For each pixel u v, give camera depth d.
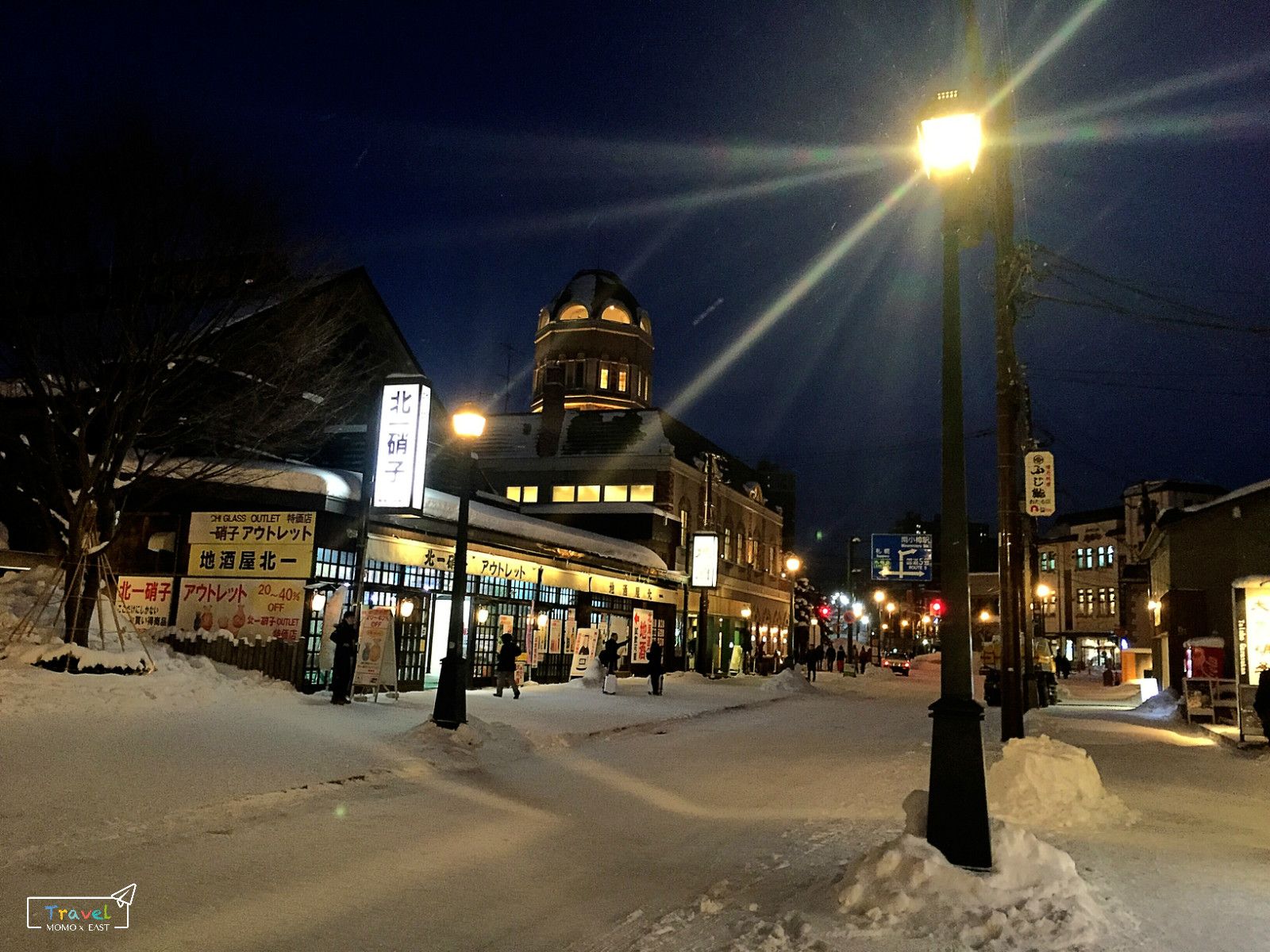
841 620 91.81
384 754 11.88
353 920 5.90
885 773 12.98
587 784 11.67
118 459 15.70
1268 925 5.70
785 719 22.83
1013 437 17.25
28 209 14.24
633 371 52.44
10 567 17.09
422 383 19.31
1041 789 9.45
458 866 7.35
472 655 22.92
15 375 18.33
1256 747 15.86
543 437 43.72
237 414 17.78
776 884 6.89
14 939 5.24
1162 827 8.98
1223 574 24.14
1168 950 5.18
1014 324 18.08
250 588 18.73
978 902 5.83
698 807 10.52
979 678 54.53
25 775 8.61
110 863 6.70
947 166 7.59
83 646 14.91
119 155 14.56
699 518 44.78
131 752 10.08
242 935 5.53
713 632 44.34
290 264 16.97
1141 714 25.77
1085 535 76.06
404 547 21.06
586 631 27.36
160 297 15.62
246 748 11.05
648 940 5.54
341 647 16.20
